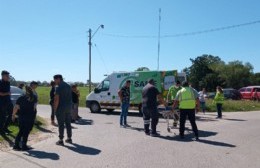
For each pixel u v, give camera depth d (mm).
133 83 23344
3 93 13180
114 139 12734
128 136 13469
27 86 10883
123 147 11141
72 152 10383
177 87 17109
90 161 9203
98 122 18672
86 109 29609
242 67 108812
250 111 29938
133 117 21734
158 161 9211
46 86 98938
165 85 22391
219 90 22219
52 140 12648
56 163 8992
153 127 13547
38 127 16078
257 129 15852
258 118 21891
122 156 9789
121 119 17031
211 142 12195
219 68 106375
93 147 11156
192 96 12891
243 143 12023
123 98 16938
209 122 19094
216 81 72375
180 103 12930
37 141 12430
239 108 31047
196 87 73875
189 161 9227
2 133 13258
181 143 11945
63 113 11641
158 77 22562
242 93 45531
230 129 15797
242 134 14180
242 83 106375
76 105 18953
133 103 23234
